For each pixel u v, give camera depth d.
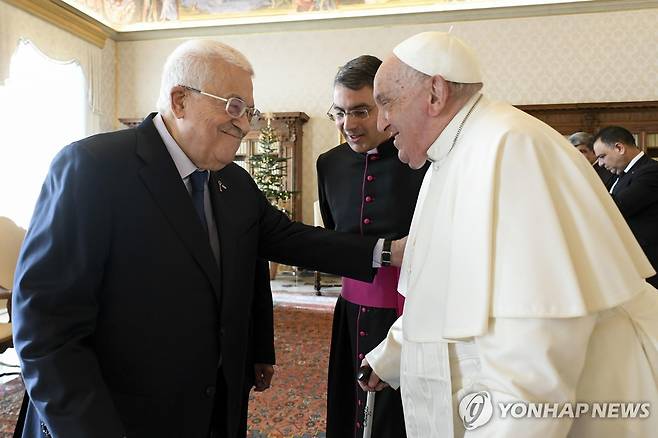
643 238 3.54
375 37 9.21
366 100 1.79
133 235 1.30
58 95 8.56
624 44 8.36
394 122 1.28
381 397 1.80
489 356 1.02
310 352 4.71
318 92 9.44
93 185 1.25
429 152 1.29
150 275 1.31
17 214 7.71
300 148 9.39
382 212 1.90
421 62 1.22
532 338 0.96
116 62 10.07
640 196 3.47
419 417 1.27
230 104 1.35
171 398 1.33
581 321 0.99
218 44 1.39
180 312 1.34
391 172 1.89
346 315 1.99
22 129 7.79
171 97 1.37
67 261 1.20
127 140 1.37
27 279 1.18
